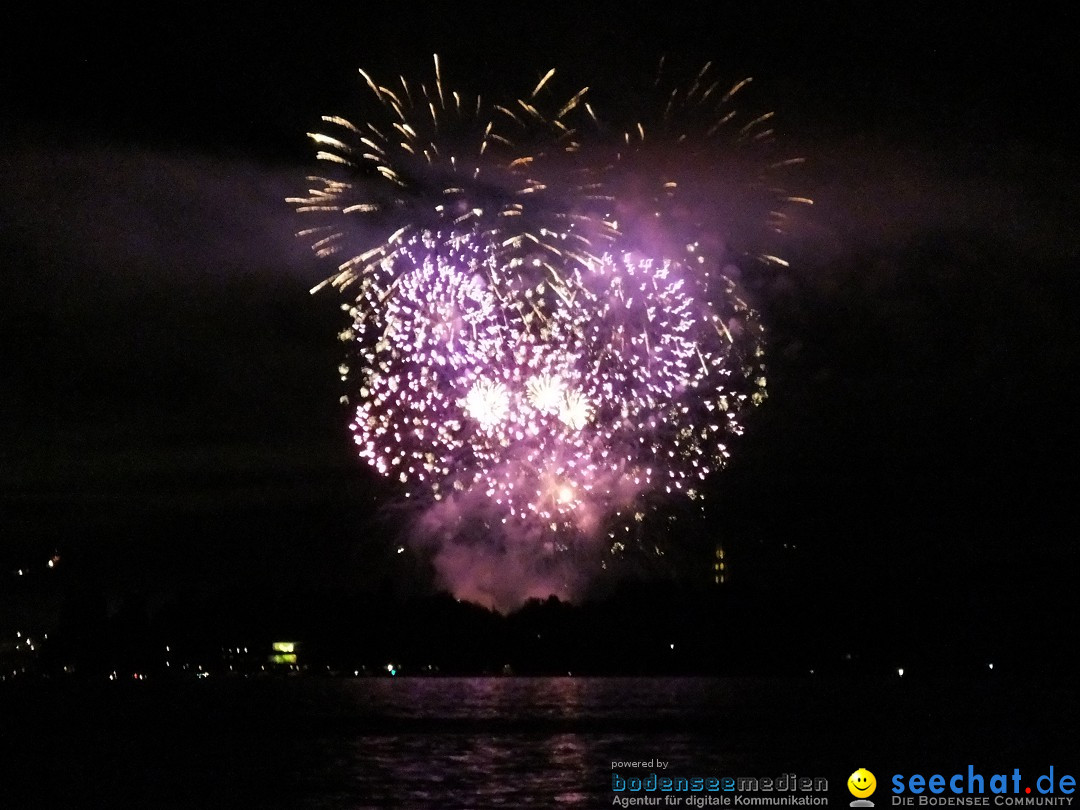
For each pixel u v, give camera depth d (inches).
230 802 2281.0
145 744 3656.5
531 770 2711.6
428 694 7219.5
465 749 3299.7
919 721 4224.9
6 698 7185.0
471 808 2119.8
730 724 4200.3
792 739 3508.9
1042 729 3863.2
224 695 7500.0
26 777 2743.6
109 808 2255.2
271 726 4375.0
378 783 2501.2
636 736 3663.9
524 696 6737.2
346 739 3705.7
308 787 2452.0
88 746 3592.5
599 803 2170.3
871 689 7017.7
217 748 3472.0
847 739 3469.5
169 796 2400.3
